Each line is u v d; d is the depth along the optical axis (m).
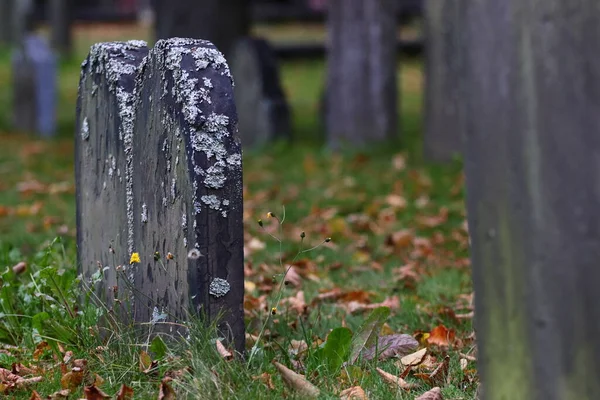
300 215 8.11
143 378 3.67
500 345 2.80
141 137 3.95
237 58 12.25
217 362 3.53
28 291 4.49
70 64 22.16
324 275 5.89
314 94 18.48
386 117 11.23
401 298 5.23
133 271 4.06
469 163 2.82
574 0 2.52
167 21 12.89
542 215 2.64
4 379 3.77
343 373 3.72
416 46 14.78
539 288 2.67
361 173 9.98
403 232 7.08
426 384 3.75
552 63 2.57
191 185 3.57
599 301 2.57
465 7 2.76
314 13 19.00
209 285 3.60
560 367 2.66
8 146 12.62
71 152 12.08
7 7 24.62
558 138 2.58
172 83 3.69
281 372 3.51
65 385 3.69
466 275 5.79
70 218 7.95
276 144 11.79
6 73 20.77
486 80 2.73
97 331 4.11
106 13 23.73
